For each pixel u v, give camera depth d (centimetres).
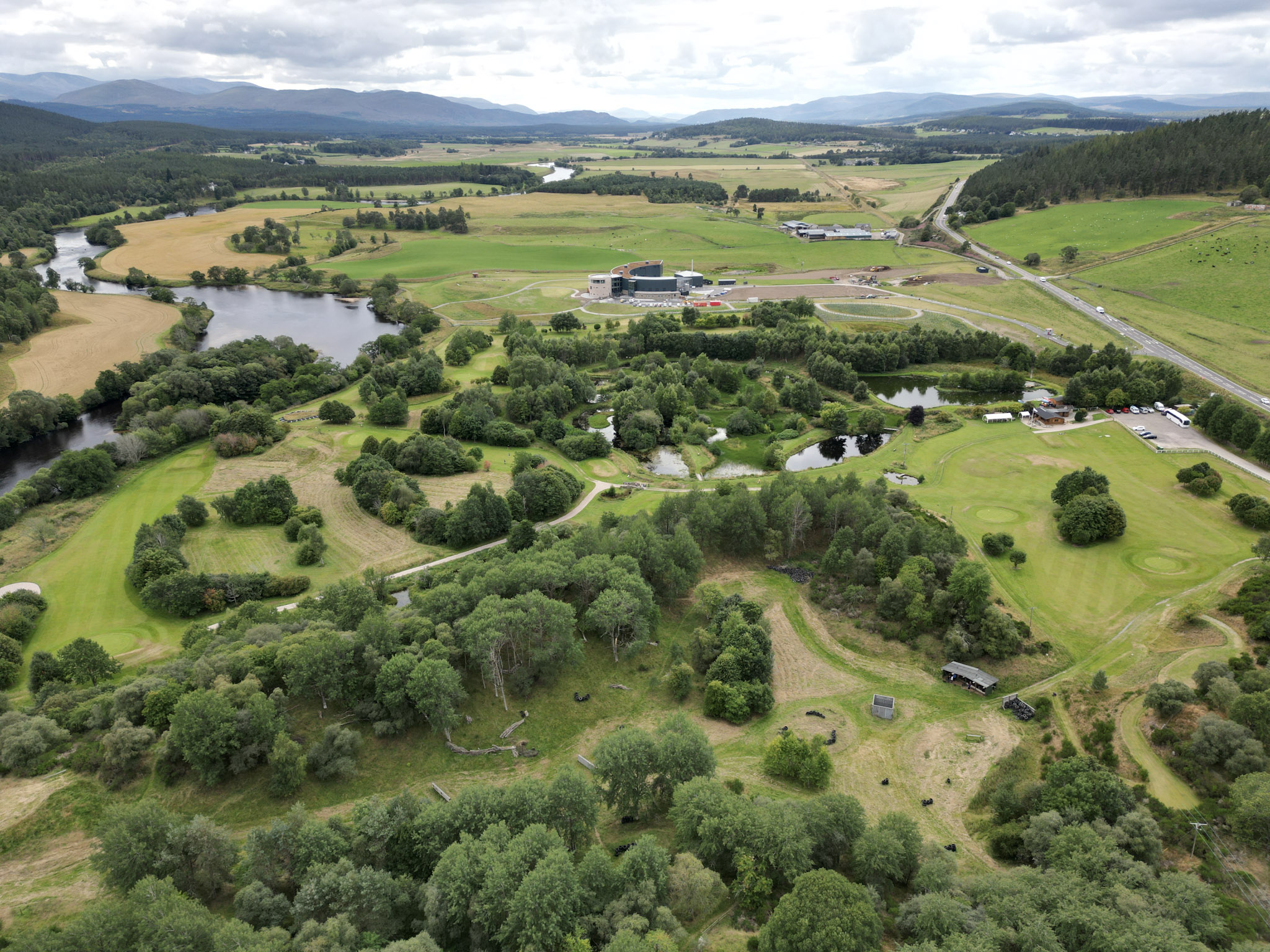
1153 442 18175
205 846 6844
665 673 11025
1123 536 13812
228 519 15462
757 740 9644
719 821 7150
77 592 13112
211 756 8131
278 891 6912
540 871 6381
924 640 11444
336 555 14362
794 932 5850
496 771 9112
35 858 7300
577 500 16650
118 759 8194
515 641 10350
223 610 12681
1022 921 6000
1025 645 11000
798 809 7438
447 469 17500
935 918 6069
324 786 8606
